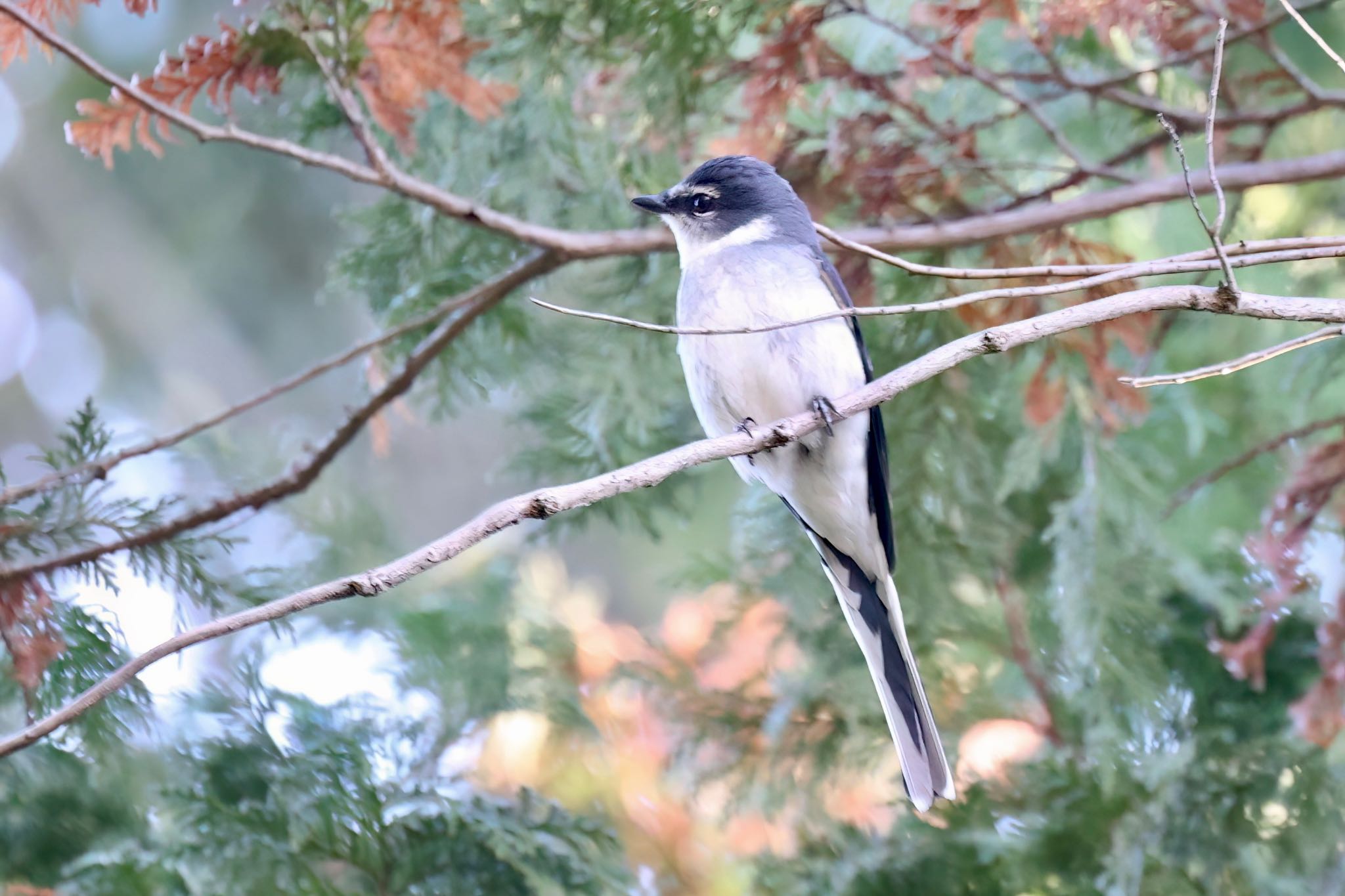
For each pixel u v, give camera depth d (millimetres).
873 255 5645
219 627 5215
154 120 8219
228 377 18391
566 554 17078
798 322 5641
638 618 16922
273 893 8008
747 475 9227
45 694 8422
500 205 9930
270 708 9000
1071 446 10188
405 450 17953
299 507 12164
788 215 9172
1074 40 9773
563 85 9398
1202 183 8695
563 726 10672
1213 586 9797
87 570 8625
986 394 9969
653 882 10375
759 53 8609
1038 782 9008
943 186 9172
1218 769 8883
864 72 8758
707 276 8797
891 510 9125
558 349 10641
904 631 8898
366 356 10391
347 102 8023
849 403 6043
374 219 10008
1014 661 10672
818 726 10242
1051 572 10312
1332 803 8781
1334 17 10805
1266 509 9719
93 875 7992
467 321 9469
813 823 10094
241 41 7945
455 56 8117
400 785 8641
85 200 18500
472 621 10594
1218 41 5480
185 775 8906
